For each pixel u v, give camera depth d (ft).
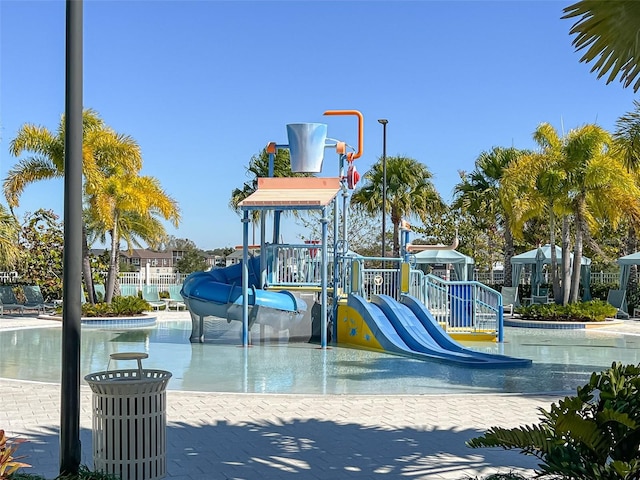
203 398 31.07
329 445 22.93
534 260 98.27
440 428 25.34
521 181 76.07
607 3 15.58
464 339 60.85
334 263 58.85
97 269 102.12
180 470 20.01
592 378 15.98
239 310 55.52
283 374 40.55
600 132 73.77
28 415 27.35
